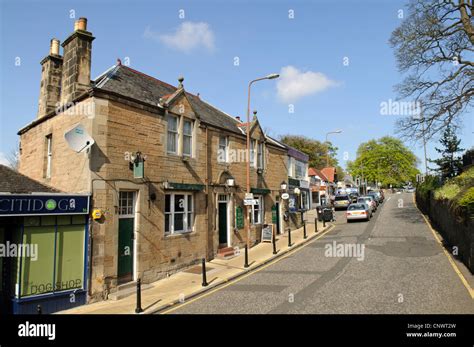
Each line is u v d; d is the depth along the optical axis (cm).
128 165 1109
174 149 1329
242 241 1703
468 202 1057
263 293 923
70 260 955
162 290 1052
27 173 1365
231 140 1683
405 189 7888
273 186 2114
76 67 1115
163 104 1256
